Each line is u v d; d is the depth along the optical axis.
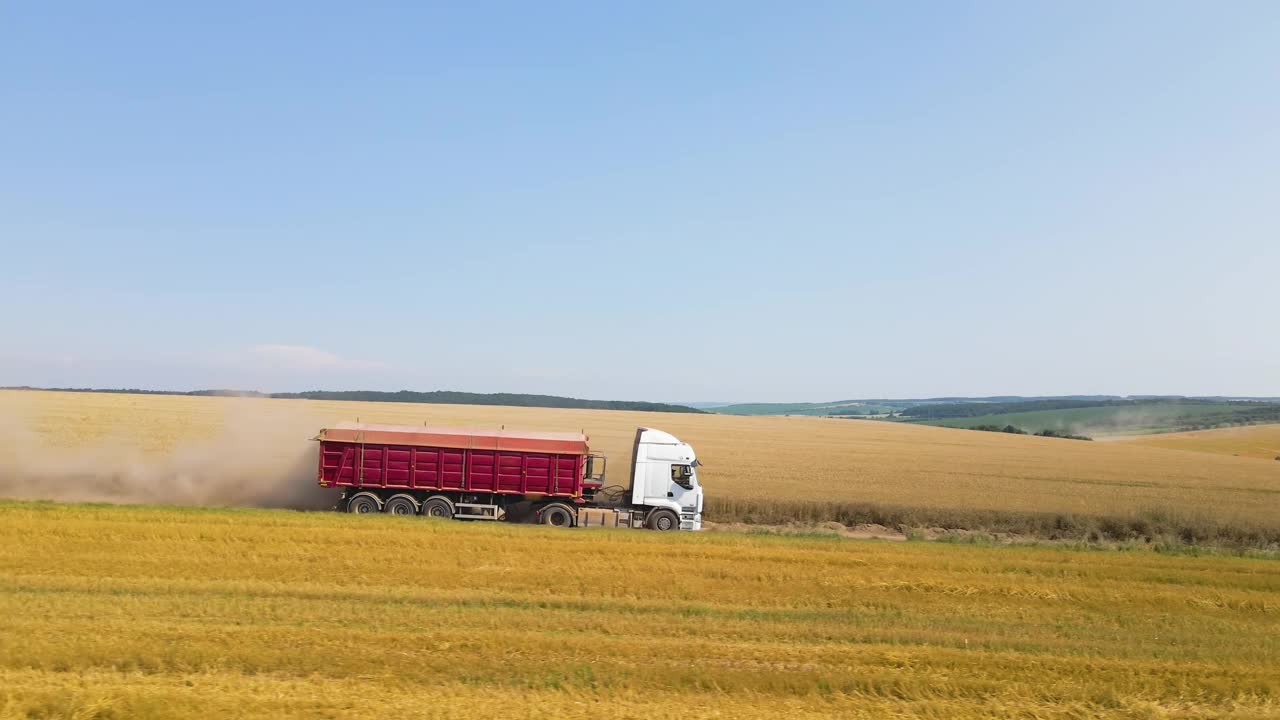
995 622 15.03
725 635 13.28
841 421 124.31
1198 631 15.10
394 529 21.75
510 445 28.14
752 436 78.94
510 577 16.53
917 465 53.31
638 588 16.09
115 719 8.70
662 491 28.42
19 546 17.19
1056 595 17.50
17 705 8.74
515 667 11.01
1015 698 11.02
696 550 20.53
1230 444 97.81
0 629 11.62
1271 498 42.81
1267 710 10.94
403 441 28.02
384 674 10.45
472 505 28.05
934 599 16.75
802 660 12.13
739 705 10.19
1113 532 33.19
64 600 13.23
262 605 13.53
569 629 13.13
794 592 16.58
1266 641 14.55
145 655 10.62
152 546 17.81
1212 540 32.25
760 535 25.20
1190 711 10.83
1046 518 33.78
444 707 9.34
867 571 19.00
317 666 10.62
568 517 28.08
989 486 43.56
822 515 33.59
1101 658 13.02
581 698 10.05
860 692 10.96
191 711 8.87
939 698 10.95
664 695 10.36
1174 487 46.72
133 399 91.75
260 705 9.14
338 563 17.08
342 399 175.88
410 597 14.55
